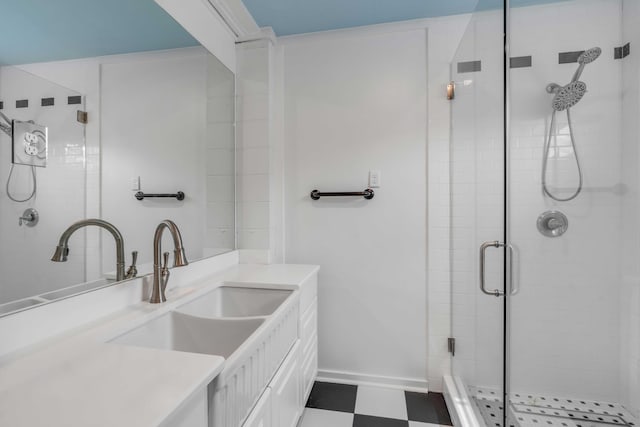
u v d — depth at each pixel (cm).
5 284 81
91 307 104
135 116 130
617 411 116
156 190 141
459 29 196
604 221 119
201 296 145
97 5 112
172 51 152
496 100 131
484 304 147
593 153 120
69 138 101
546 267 123
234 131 212
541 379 122
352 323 211
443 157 199
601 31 119
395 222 205
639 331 115
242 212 214
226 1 178
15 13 85
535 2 123
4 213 82
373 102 207
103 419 53
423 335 203
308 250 215
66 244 99
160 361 75
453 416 169
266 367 109
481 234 151
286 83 216
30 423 52
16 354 79
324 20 199
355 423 169
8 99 83
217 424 76
